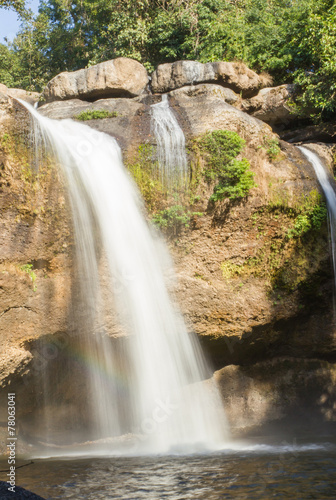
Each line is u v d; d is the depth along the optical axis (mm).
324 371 13906
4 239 9656
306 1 18734
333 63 15719
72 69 28781
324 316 13328
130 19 22828
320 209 12648
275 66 18672
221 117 11703
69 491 6996
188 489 6992
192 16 21281
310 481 7238
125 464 9023
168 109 12164
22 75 29375
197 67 15172
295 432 12773
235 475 7766
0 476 8047
